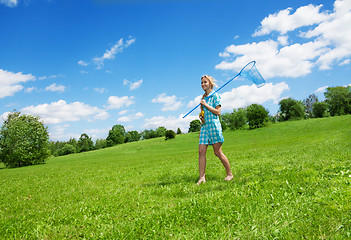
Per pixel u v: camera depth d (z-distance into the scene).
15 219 4.51
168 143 85.69
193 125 127.94
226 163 6.44
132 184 7.86
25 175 18.94
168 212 3.88
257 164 9.03
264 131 81.94
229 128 104.75
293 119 111.31
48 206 5.65
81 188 8.18
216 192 4.87
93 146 138.12
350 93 108.75
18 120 55.16
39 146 55.19
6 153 53.47
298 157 9.98
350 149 10.63
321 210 3.22
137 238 3.07
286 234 2.71
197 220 3.46
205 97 6.70
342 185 4.18
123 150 80.50
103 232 3.36
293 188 4.33
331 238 2.52
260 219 3.16
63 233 3.52
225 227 3.09
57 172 18.94
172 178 8.04
